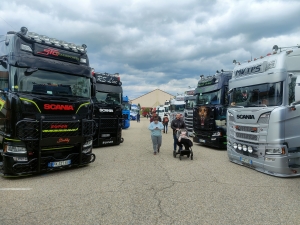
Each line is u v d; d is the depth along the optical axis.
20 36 6.43
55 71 6.91
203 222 3.96
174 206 4.61
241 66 8.30
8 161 6.06
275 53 7.14
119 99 12.62
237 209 4.49
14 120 5.97
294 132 6.72
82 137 7.15
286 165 6.52
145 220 4.02
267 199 5.01
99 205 4.63
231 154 8.43
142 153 10.31
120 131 12.62
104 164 8.16
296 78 6.73
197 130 12.79
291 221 4.01
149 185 5.90
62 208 4.47
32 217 4.08
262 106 7.15
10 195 5.12
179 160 8.90
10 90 6.11
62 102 6.75
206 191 5.49
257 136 7.07
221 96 11.57
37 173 6.61
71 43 7.59
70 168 7.52
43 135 6.31
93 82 8.08
